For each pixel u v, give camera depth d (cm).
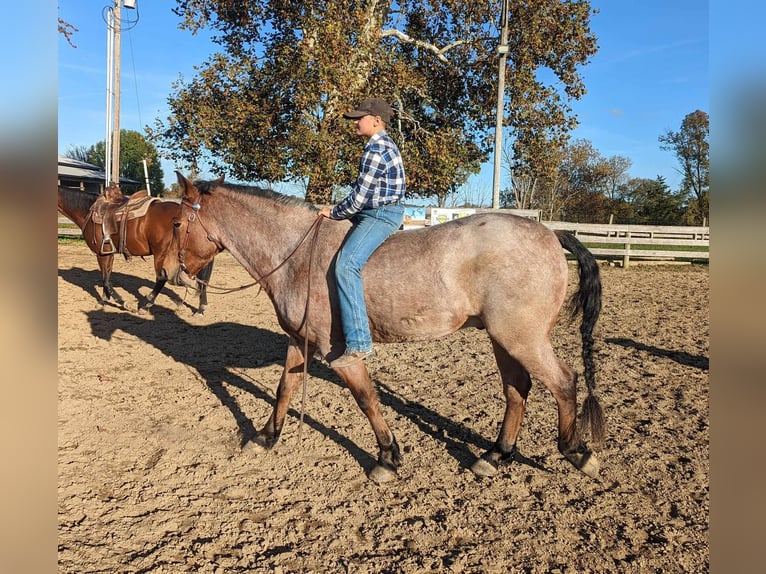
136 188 3775
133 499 339
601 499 350
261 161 1808
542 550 299
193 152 1866
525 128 1942
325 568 281
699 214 3688
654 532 315
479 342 789
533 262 339
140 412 479
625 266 1688
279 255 394
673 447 423
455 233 353
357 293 349
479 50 1903
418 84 1814
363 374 367
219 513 328
